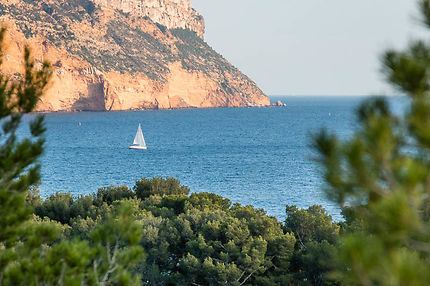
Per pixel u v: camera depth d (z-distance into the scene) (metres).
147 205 92.62
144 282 62.41
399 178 9.88
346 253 9.65
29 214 19.58
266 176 188.62
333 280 54.66
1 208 18.66
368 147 9.96
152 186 110.00
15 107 19.92
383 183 10.42
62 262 17.67
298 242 72.56
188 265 62.28
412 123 10.08
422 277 8.49
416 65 10.13
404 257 9.44
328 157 10.53
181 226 72.56
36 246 19.45
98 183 170.75
